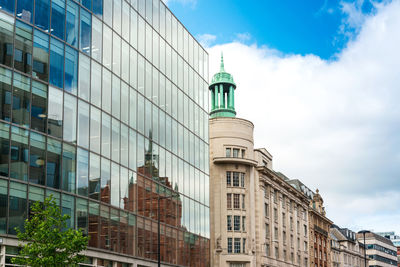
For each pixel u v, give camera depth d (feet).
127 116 146.10
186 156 182.39
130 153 145.69
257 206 258.16
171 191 167.73
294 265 302.66
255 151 265.95
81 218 122.11
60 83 120.57
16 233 103.35
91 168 127.65
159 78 167.53
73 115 123.44
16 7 111.65
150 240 151.43
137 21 156.97
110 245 131.85
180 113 181.06
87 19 132.36
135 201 145.48
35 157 111.24
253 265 242.78
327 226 402.11
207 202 196.65
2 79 106.32
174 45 181.68
